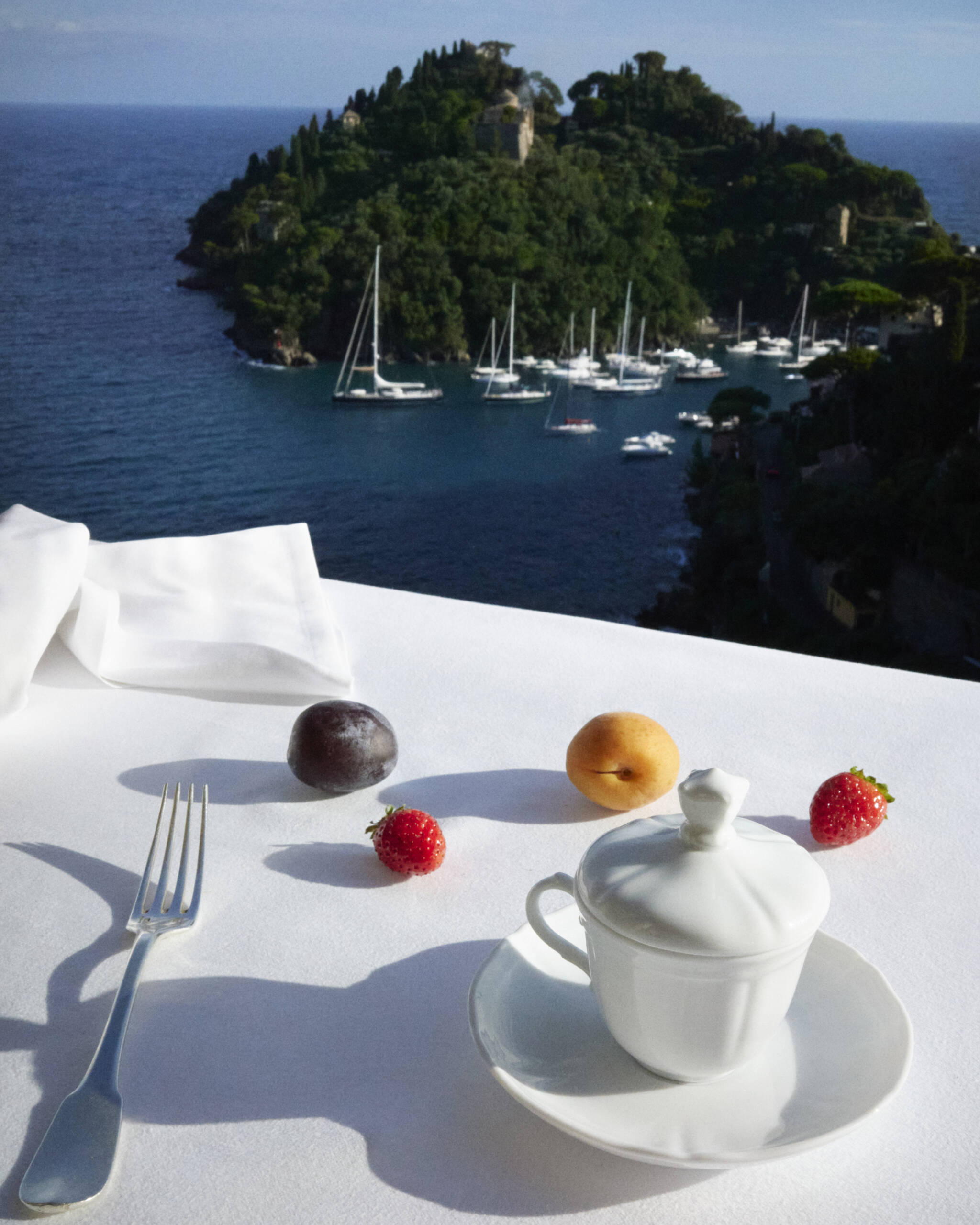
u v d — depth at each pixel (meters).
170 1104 0.39
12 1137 0.37
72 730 0.66
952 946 0.47
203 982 0.45
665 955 0.34
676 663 0.77
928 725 0.68
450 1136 0.37
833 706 0.70
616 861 0.37
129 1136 0.37
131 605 0.77
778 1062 0.38
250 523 14.53
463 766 0.62
